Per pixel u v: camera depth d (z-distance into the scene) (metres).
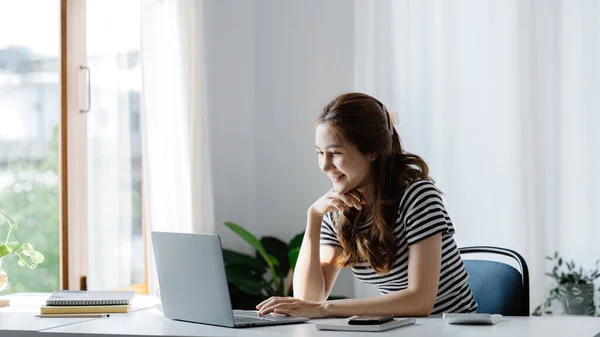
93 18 3.51
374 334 1.62
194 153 3.58
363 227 2.14
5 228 3.49
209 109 3.78
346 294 3.86
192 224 3.54
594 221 3.46
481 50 3.58
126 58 3.60
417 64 3.66
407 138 3.66
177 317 1.92
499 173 3.55
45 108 3.49
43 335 1.74
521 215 3.51
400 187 2.10
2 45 3.49
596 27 3.46
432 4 3.64
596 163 3.46
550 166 3.51
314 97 3.94
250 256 3.83
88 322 1.90
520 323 1.81
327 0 3.92
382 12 3.71
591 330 1.67
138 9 3.63
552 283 3.52
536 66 3.52
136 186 3.62
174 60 3.54
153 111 3.46
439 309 2.11
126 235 3.59
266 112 4.00
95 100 3.51
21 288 3.47
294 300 1.95
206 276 1.79
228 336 1.62
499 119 3.55
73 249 3.44
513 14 3.54
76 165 3.46
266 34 4.00
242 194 3.98
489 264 2.26
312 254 2.20
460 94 3.60
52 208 3.49
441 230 2.01
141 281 3.63
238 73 3.98
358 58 3.76
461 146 3.60
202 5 3.62
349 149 2.05
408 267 2.03
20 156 3.50
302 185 3.96
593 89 3.47
